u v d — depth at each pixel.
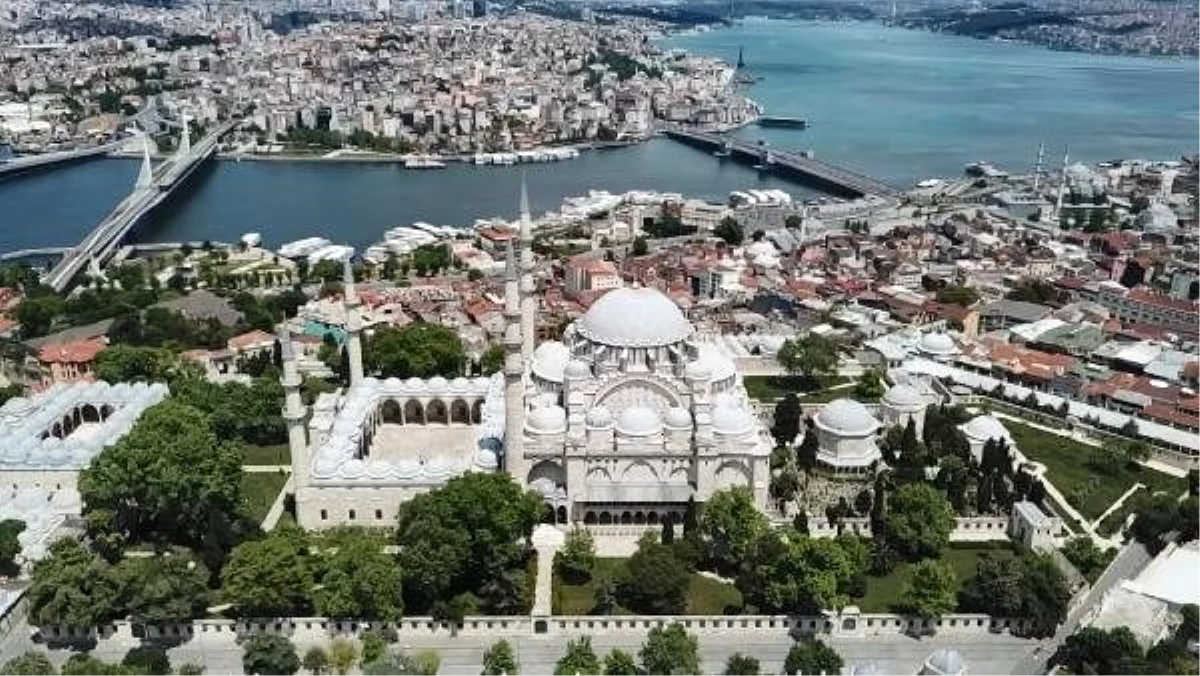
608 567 187.25
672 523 195.50
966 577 183.62
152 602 161.50
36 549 183.25
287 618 164.75
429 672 151.00
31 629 166.75
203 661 159.12
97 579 163.38
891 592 179.38
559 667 150.12
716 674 158.25
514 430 195.12
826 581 166.75
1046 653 163.88
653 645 153.00
